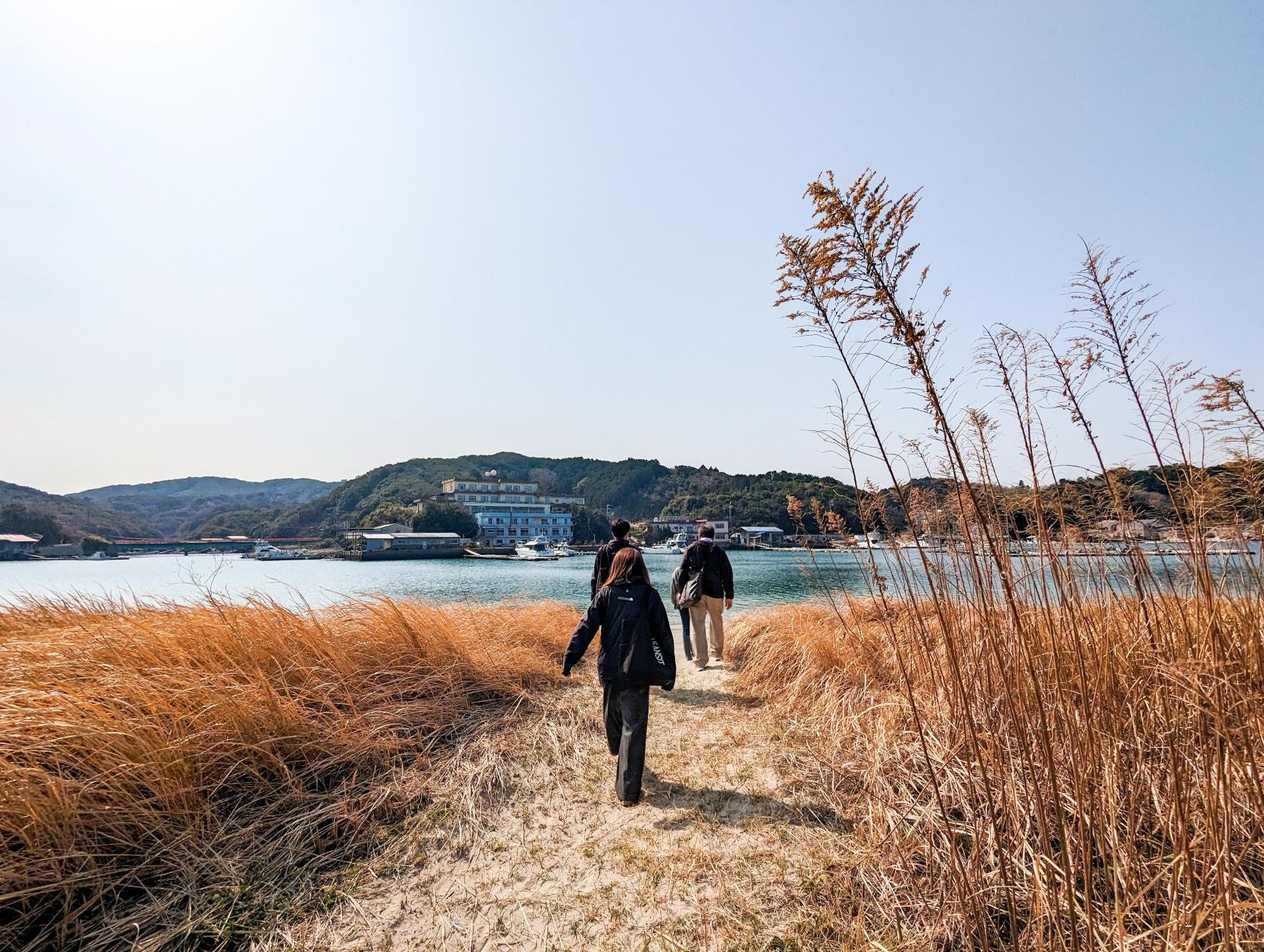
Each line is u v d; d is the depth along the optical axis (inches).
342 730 143.3
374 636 193.5
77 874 92.0
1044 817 73.4
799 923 90.0
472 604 307.6
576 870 105.9
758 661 233.5
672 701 204.5
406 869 106.0
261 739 128.1
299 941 88.2
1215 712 68.3
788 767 143.9
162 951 84.9
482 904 96.9
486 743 158.4
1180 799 73.1
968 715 82.0
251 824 112.3
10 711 105.6
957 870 82.0
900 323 64.1
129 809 102.6
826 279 68.3
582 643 139.4
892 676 169.9
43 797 94.2
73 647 135.9
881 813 110.8
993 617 82.4
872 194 63.9
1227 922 64.6
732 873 103.0
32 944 84.4
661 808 127.8
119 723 111.3
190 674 133.9
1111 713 86.4
